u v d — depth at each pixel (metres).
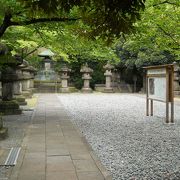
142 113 12.95
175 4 8.63
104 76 31.12
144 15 9.02
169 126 9.64
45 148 6.42
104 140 7.47
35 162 5.37
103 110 13.99
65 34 10.38
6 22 7.62
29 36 10.65
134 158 5.86
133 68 28.06
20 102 15.77
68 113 12.73
